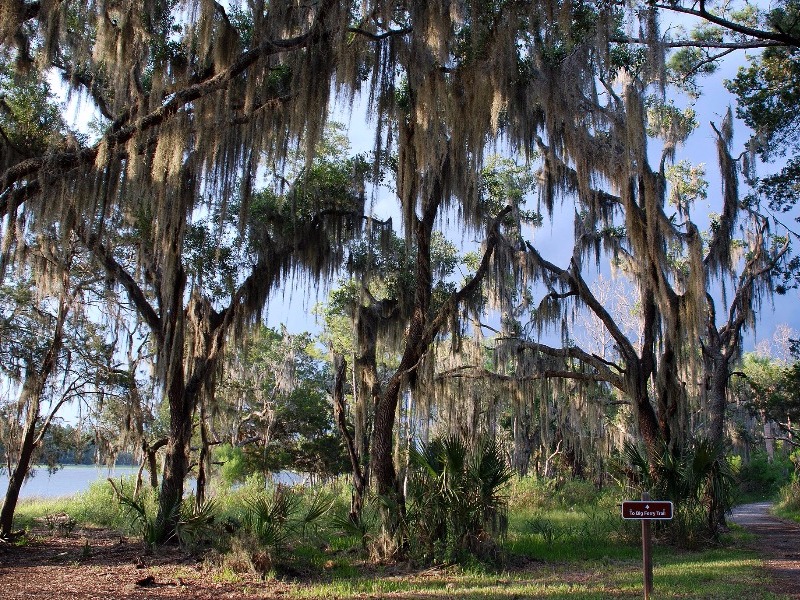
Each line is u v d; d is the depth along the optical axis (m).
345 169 15.66
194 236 14.56
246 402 29.14
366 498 13.05
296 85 10.49
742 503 40.41
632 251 16.16
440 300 17.52
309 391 31.88
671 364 16.48
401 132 12.36
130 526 15.65
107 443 19.95
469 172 12.57
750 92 13.74
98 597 8.10
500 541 12.43
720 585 8.62
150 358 19.14
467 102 11.90
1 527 14.49
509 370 19.27
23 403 15.09
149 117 10.04
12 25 9.04
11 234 9.73
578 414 21.58
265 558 10.15
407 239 12.66
